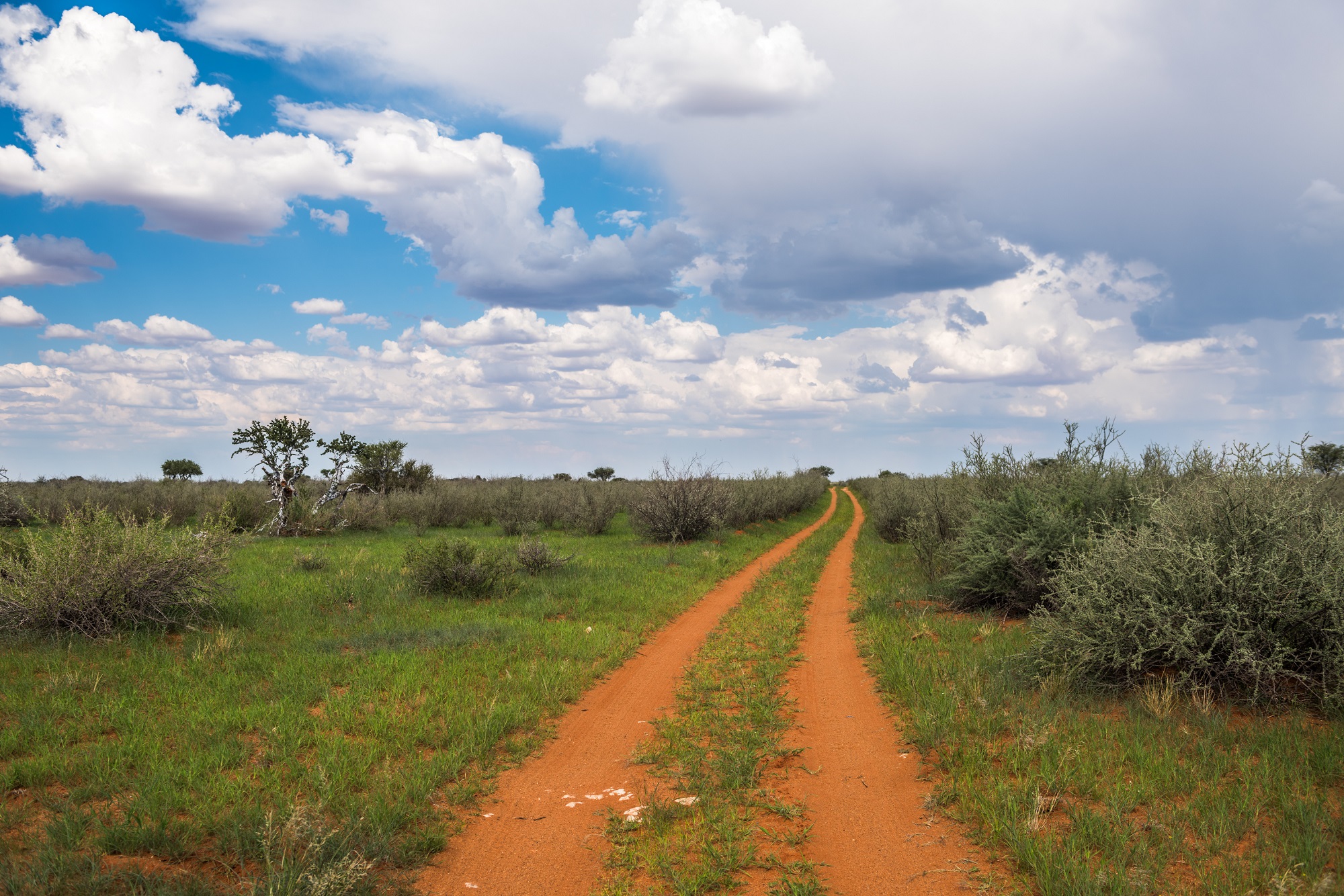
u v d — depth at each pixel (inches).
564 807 208.1
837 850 179.5
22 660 328.8
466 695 295.6
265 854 160.2
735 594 581.0
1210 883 148.0
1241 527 264.5
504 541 860.6
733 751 238.8
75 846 171.5
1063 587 304.7
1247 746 212.8
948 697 270.4
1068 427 514.6
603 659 366.3
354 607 466.3
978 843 176.6
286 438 918.4
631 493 1342.3
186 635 389.7
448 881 168.7
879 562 721.0
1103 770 202.5
